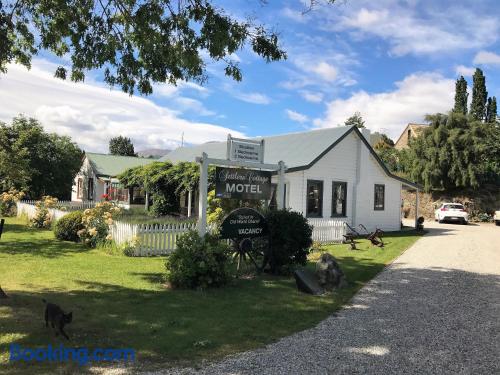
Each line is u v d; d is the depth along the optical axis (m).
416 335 6.34
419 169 40.28
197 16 8.27
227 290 8.84
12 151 27.41
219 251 9.11
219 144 29.75
